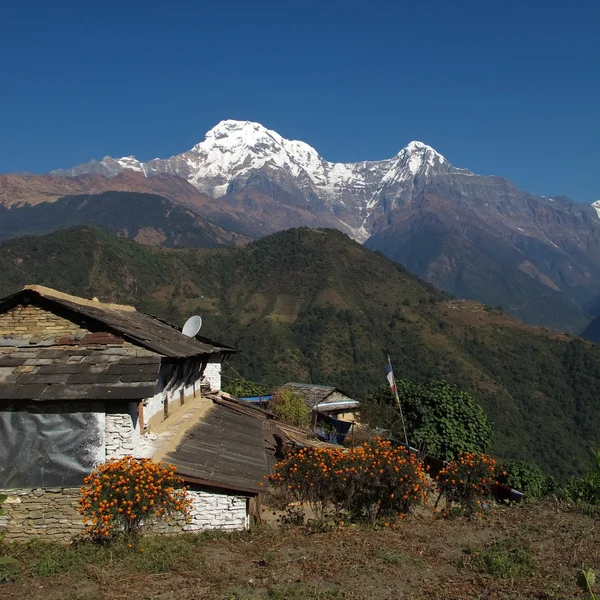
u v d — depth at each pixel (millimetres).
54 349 11336
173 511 10172
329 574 7754
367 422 23562
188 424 14359
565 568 7992
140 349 11492
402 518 10664
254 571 7977
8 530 10086
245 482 11102
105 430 10383
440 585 7414
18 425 10305
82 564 8234
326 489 10445
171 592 7191
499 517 11148
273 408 28391
